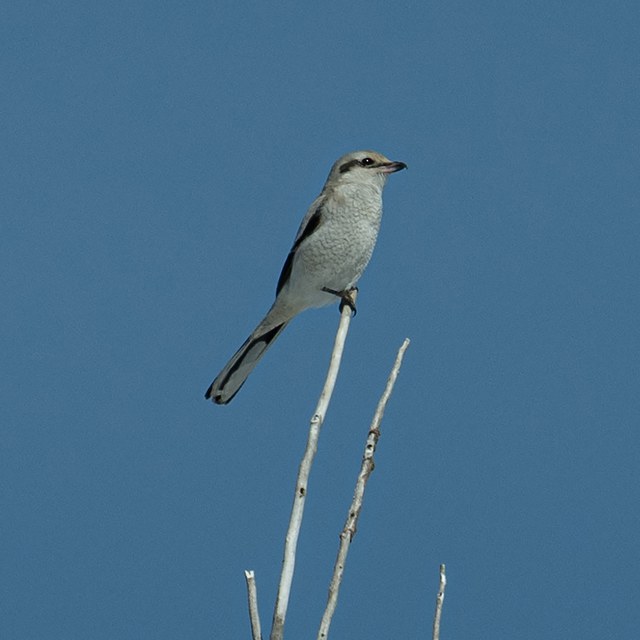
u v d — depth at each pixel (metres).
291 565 5.99
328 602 5.70
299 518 6.15
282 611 5.82
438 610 5.69
